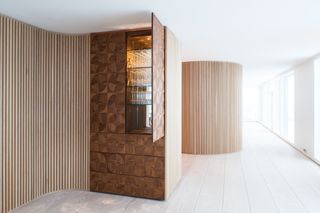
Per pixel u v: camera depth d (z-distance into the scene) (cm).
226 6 256
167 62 327
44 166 347
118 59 343
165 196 325
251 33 355
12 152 300
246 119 1580
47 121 349
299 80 633
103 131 351
